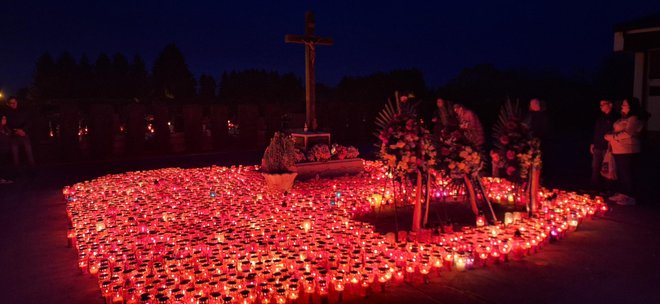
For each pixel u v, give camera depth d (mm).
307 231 7012
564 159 14844
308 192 10008
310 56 11758
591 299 4832
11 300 4918
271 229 7051
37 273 5688
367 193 9555
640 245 6547
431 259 5496
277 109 19156
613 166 9359
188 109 17891
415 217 7184
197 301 4547
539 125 9914
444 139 7617
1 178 12414
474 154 7539
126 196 9594
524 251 6160
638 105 9047
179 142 17953
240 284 4910
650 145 17359
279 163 9867
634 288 5094
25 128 14398
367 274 5000
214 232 6969
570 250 6363
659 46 16391
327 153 11547
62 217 8383
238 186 10758
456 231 7266
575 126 26344
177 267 5488
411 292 5043
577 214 7527
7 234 7324
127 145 16672
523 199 9047
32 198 9953
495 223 7355
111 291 4777
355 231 6754
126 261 5660
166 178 11805
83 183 11000
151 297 4684
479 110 23703
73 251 6512
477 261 5898
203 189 10469
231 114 20812
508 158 8047
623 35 17219
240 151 18266
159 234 6781
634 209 8594
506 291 5039
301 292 4984
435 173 7973
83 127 17250
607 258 6039
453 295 4949
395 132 6957
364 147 19000
